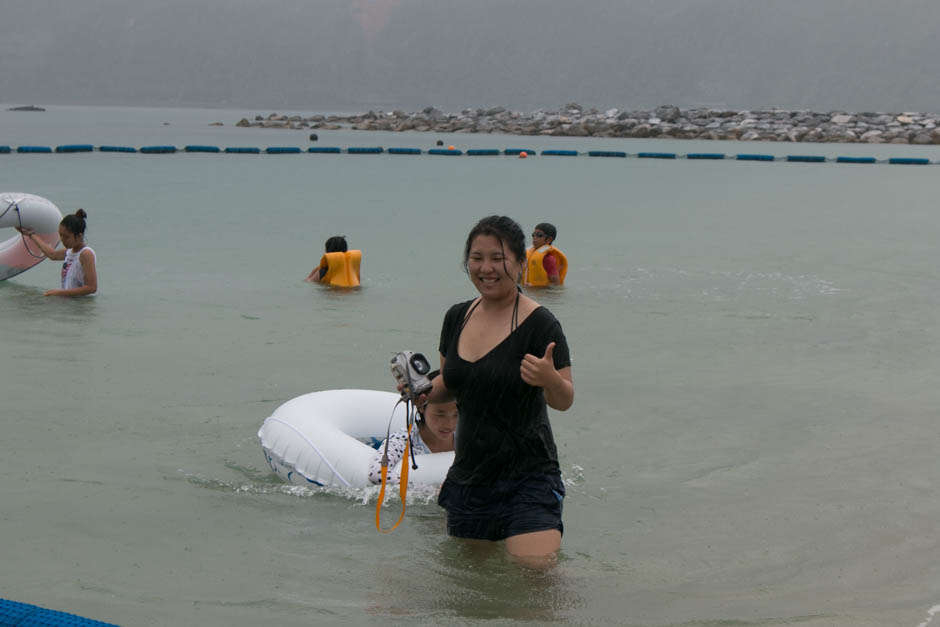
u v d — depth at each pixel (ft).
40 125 224.94
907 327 29.68
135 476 16.65
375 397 18.04
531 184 85.87
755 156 128.26
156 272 37.70
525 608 12.04
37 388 21.76
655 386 22.94
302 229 51.96
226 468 17.19
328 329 28.43
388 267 40.09
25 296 32.53
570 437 19.24
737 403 21.62
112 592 12.32
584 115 235.61
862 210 67.97
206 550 13.71
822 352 26.45
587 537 14.44
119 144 138.31
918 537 14.47
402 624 11.50
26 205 34.42
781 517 15.25
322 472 16.16
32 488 15.93
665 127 200.95
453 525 13.61
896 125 201.87
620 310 32.12
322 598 12.24
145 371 23.45
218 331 27.94
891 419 20.44
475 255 12.65
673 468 17.56
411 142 167.94
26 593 12.22
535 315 12.73
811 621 11.71
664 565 13.47
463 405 13.09
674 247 48.03
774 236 52.80
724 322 30.35
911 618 11.82
